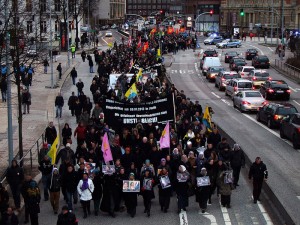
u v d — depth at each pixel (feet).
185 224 59.11
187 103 100.32
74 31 344.90
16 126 111.14
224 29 547.49
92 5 468.34
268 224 58.70
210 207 64.44
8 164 79.10
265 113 115.34
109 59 192.44
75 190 63.57
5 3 79.61
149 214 61.93
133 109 80.07
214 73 197.57
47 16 192.65
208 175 64.39
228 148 70.69
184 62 261.03
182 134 84.23
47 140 82.74
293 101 149.38
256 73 173.47
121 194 62.13
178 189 62.08
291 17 465.88
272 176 75.51
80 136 83.10
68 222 50.57
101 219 61.05
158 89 123.34
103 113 84.48
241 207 64.28
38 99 147.33
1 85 131.34
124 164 67.92
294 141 92.43
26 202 57.21
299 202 64.34
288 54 282.77
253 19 511.81
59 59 248.52
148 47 230.48
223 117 125.49
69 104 120.98
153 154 69.46
